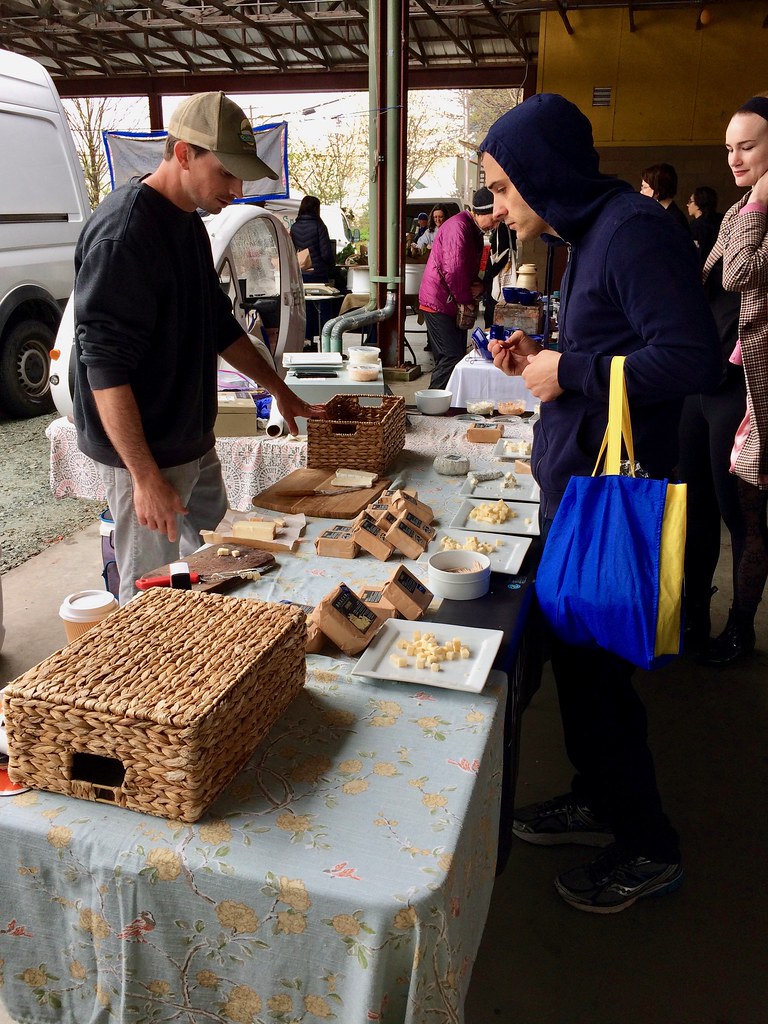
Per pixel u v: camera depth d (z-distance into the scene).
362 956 0.85
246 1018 0.95
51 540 3.86
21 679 0.98
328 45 10.96
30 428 5.78
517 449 2.46
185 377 1.97
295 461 2.55
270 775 1.04
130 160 8.70
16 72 5.50
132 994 0.96
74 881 0.94
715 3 8.40
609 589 1.31
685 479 2.65
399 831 0.94
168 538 1.87
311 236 7.71
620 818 1.66
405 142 4.63
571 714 1.57
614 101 9.02
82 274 1.74
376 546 1.73
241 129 1.74
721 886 1.83
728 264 2.22
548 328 3.76
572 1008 1.52
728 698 2.55
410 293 9.16
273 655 1.09
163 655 1.05
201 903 0.90
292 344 5.78
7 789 1.01
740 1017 1.51
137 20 10.12
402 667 1.27
